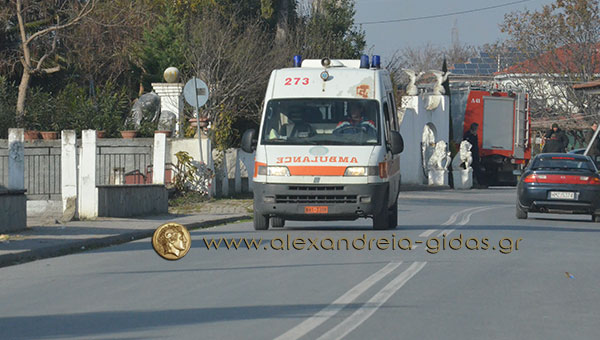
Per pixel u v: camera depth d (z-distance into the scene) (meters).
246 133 50.88
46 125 83.62
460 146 128.50
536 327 23.56
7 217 46.88
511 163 134.00
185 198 75.38
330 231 51.62
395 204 54.66
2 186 74.94
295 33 133.62
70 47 118.62
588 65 167.25
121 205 59.84
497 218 66.88
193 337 21.89
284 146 49.56
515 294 29.09
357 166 48.31
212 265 36.12
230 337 21.88
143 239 48.47
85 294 28.92
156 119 90.38
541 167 66.38
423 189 120.44
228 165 88.25
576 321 24.55
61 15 115.94
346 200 48.22
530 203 65.44
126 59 119.94
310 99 51.06
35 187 74.19
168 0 130.62
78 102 87.00
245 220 62.72
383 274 33.22
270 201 48.66
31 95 96.69
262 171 48.94
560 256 40.31
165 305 26.55
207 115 104.31
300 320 24.11
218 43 111.06
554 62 171.75
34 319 24.52
